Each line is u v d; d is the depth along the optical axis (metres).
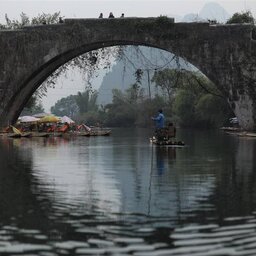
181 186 24.61
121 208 19.41
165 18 73.12
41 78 80.94
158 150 48.16
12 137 76.12
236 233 15.95
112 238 15.37
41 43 77.31
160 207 19.59
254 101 71.12
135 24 74.06
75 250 14.33
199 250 14.36
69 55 78.50
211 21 74.62
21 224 17.00
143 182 25.83
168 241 15.12
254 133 71.81
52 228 16.48
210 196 21.86
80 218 17.78
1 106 78.56
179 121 164.25
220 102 137.25
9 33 77.88
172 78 87.62
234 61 71.38
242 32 71.06
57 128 97.50
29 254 14.03
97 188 24.00
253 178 27.44
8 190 23.48
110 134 98.94
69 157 40.22
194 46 72.56
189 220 17.50
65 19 76.56
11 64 78.06
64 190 23.44
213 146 54.38
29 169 31.80
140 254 14.01
